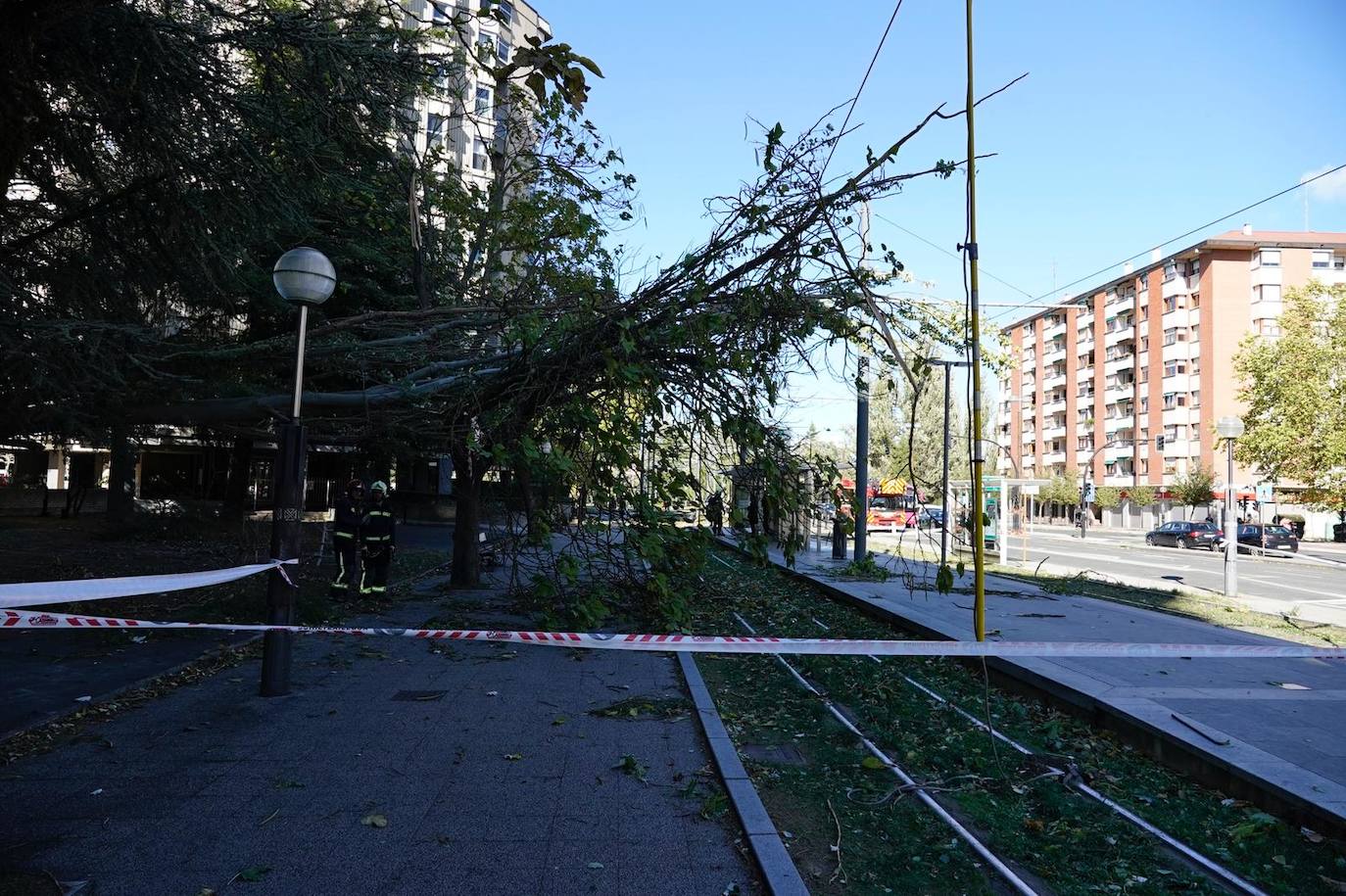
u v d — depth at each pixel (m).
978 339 8.12
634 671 7.91
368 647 8.66
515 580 10.75
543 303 10.25
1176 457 63.28
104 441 11.20
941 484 11.02
